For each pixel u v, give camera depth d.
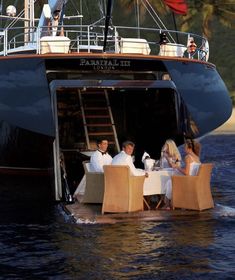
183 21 49.75
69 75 13.73
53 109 11.67
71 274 6.84
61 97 15.08
